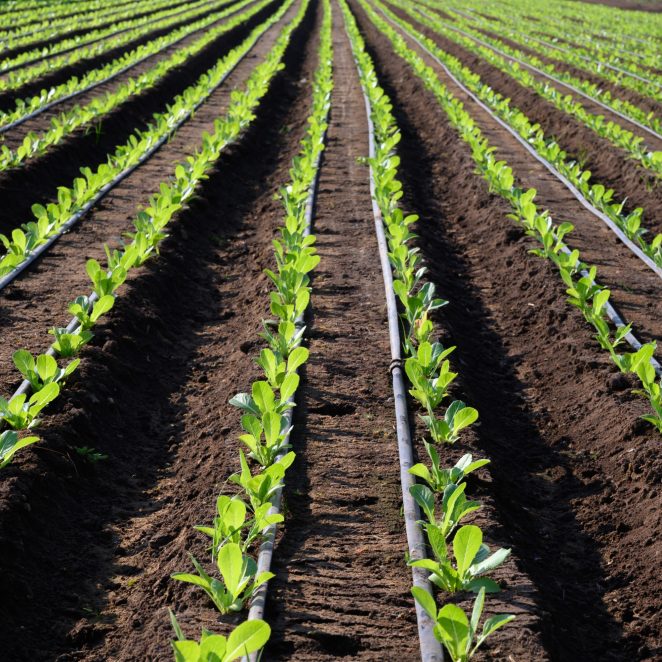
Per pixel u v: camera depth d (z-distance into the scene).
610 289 7.05
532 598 3.43
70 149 10.61
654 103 15.23
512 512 4.25
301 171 9.23
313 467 4.34
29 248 7.11
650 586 3.79
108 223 8.31
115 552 4.00
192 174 9.17
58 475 4.27
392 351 5.64
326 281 7.02
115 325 5.80
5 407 4.37
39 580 3.68
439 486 4.03
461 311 6.94
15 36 21.78
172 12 31.20
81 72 17.48
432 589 3.45
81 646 3.42
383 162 9.74
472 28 30.53
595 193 9.05
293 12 37.00
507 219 8.58
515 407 5.58
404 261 6.52
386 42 25.33
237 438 4.62
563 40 27.77
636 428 4.81
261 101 14.91
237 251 8.36
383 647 3.18
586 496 4.56
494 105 14.65
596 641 3.56
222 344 6.31
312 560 3.64
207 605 3.37
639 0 49.19
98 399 4.97
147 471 4.71
